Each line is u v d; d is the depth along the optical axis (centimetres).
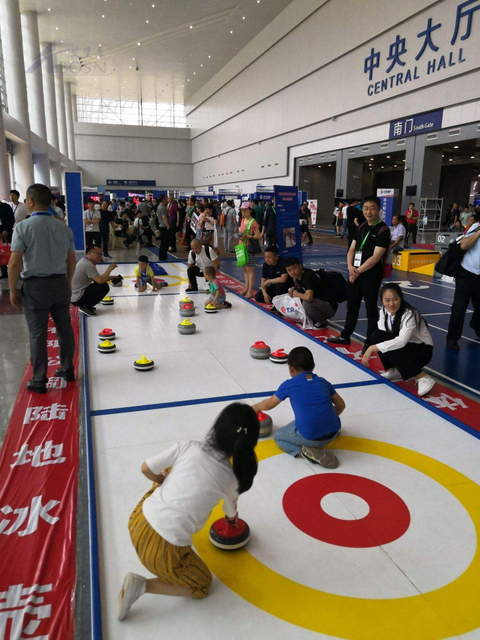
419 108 1702
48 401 381
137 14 2186
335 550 222
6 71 1991
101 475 277
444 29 1531
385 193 1809
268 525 239
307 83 2369
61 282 391
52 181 3142
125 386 414
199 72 3422
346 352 528
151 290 864
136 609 189
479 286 514
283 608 189
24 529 234
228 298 804
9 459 296
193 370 454
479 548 224
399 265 1144
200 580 186
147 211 1795
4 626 179
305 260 1311
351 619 184
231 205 1591
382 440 325
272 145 2852
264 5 2356
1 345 526
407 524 240
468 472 288
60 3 2058
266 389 409
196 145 4381
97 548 217
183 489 171
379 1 1784
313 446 298
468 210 1792
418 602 193
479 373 463
